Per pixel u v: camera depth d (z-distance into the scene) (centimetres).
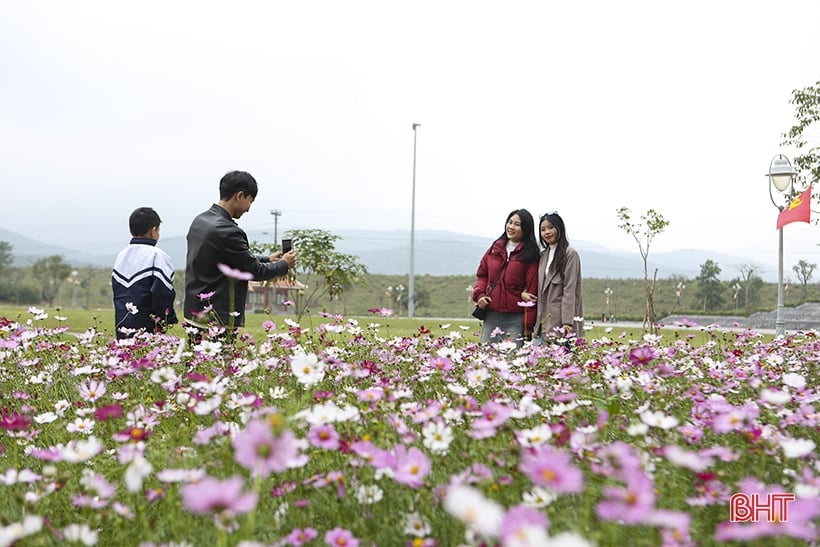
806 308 3922
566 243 607
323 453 266
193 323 483
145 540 211
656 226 1333
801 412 290
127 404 324
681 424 294
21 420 282
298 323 556
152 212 557
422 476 207
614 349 529
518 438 234
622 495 159
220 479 249
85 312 1816
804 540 197
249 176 536
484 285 645
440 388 360
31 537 200
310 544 213
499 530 146
